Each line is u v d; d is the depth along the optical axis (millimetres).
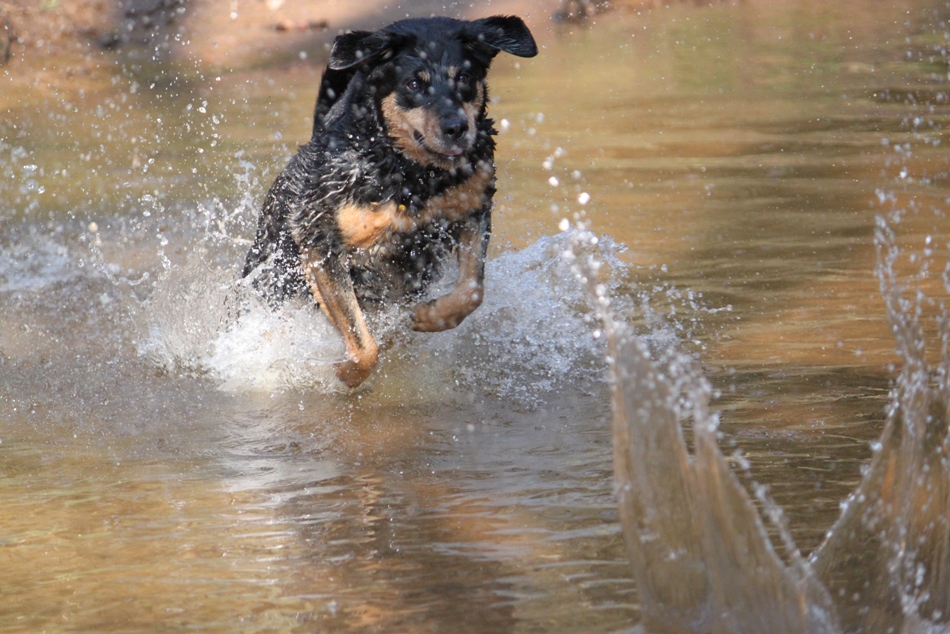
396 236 6355
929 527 3570
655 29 20156
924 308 6934
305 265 6422
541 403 5922
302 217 6402
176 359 6859
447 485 4758
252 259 7293
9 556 4137
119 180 11844
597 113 14328
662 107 14516
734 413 5434
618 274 8031
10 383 6438
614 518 4266
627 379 3398
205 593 3756
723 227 9227
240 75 18281
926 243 7715
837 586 3449
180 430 5691
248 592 3754
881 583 3453
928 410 3842
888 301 4590
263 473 5020
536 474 4836
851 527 3633
